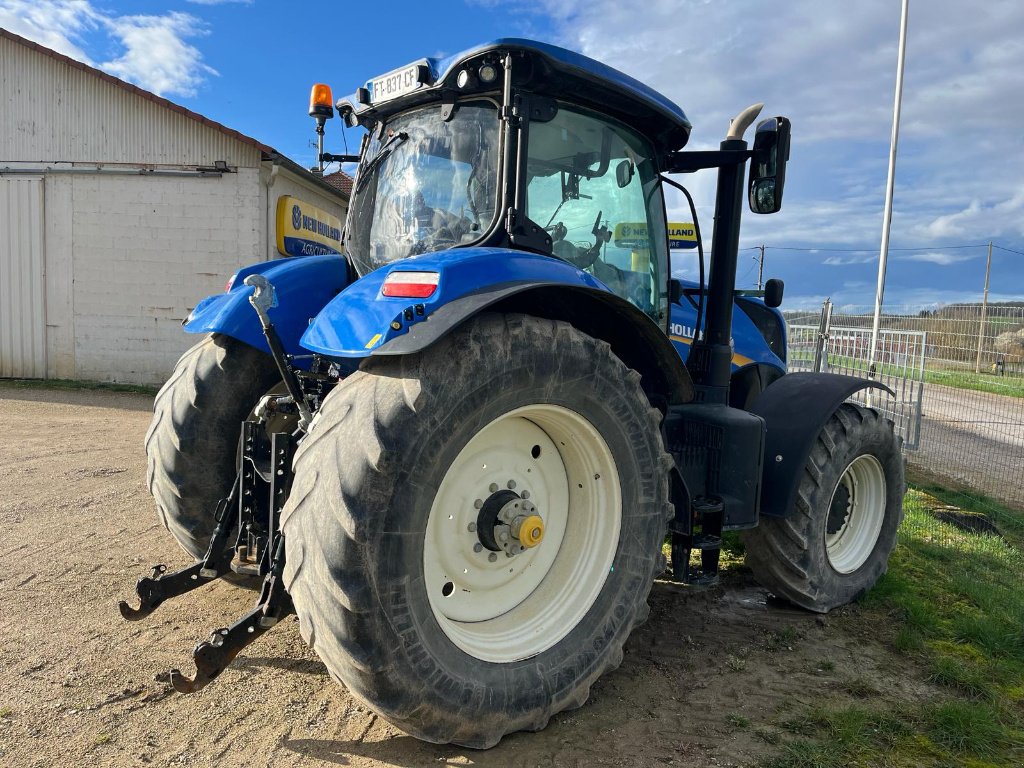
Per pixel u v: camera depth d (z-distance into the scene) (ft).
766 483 11.16
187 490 10.24
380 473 6.45
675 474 9.92
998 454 28.35
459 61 8.66
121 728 7.54
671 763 7.42
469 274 7.23
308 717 7.90
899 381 28.86
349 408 6.85
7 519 14.16
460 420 6.94
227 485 10.48
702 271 11.62
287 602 7.63
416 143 9.84
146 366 36.14
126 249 35.63
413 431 6.59
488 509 7.87
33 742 7.23
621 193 10.32
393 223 10.02
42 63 34.71
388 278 7.37
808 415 11.23
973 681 9.23
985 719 8.28
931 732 8.15
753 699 8.83
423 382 6.72
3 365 36.42
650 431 8.75
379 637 6.40
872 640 10.78
